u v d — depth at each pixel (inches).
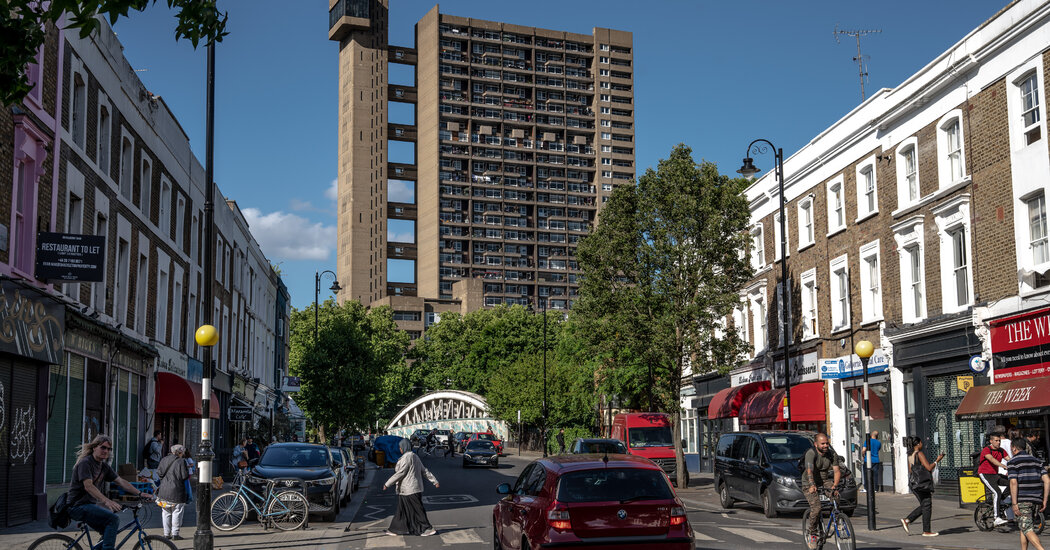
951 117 986.7
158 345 1146.7
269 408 2233.0
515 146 6225.4
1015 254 872.9
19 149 719.1
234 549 616.7
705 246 1305.4
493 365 3750.0
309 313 3914.9
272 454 868.6
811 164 1323.8
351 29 6496.1
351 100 6441.9
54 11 315.3
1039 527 547.2
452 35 6205.7
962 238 983.0
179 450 665.0
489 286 6067.9
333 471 848.9
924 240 1037.2
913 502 978.7
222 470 1584.6
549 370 2664.9
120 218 989.8
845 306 1238.9
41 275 746.2
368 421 2266.2
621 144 6456.7
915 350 1043.9
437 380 4601.4
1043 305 824.3
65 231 824.3
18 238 738.8
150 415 1106.7
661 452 1401.3
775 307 1460.4
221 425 1589.6
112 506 400.8
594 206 6343.5
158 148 1157.7
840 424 1241.4
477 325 4525.1
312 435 2992.1
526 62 6368.1
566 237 6289.4
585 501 411.8
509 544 475.8
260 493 789.9
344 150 6515.8
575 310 1370.6
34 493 738.2
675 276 1320.1
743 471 887.7
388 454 2203.5
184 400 1133.1
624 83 6505.9
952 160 1000.2
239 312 1790.1
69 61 829.2
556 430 2655.0
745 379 1573.6
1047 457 791.1
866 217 1170.0
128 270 1018.1
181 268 1288.1
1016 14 873.5
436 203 6028.5
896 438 1087.6
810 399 1262.3
